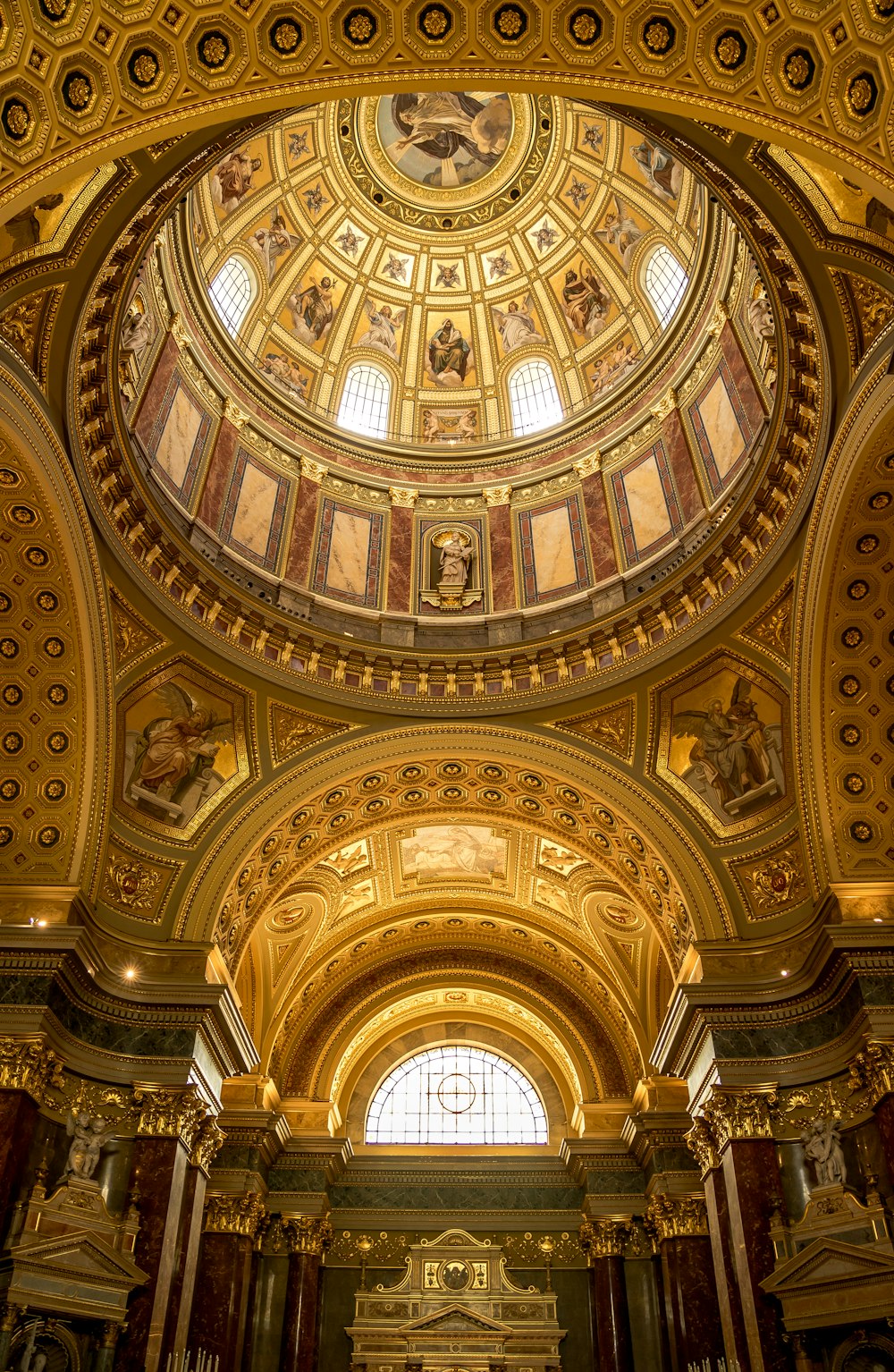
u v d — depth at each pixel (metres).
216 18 9.97
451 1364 23.58
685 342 22.52
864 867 17.64
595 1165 25.50
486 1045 29.14
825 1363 15.16
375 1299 24.56
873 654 17.69
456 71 10.68
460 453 25.77
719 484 21.00
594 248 25.67
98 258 14.39
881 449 15.55
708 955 18.73
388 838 24.80
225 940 20.27
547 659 21.81
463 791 22.88
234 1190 22.86
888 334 14.31
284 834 21.11
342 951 27.16
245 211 24.23
